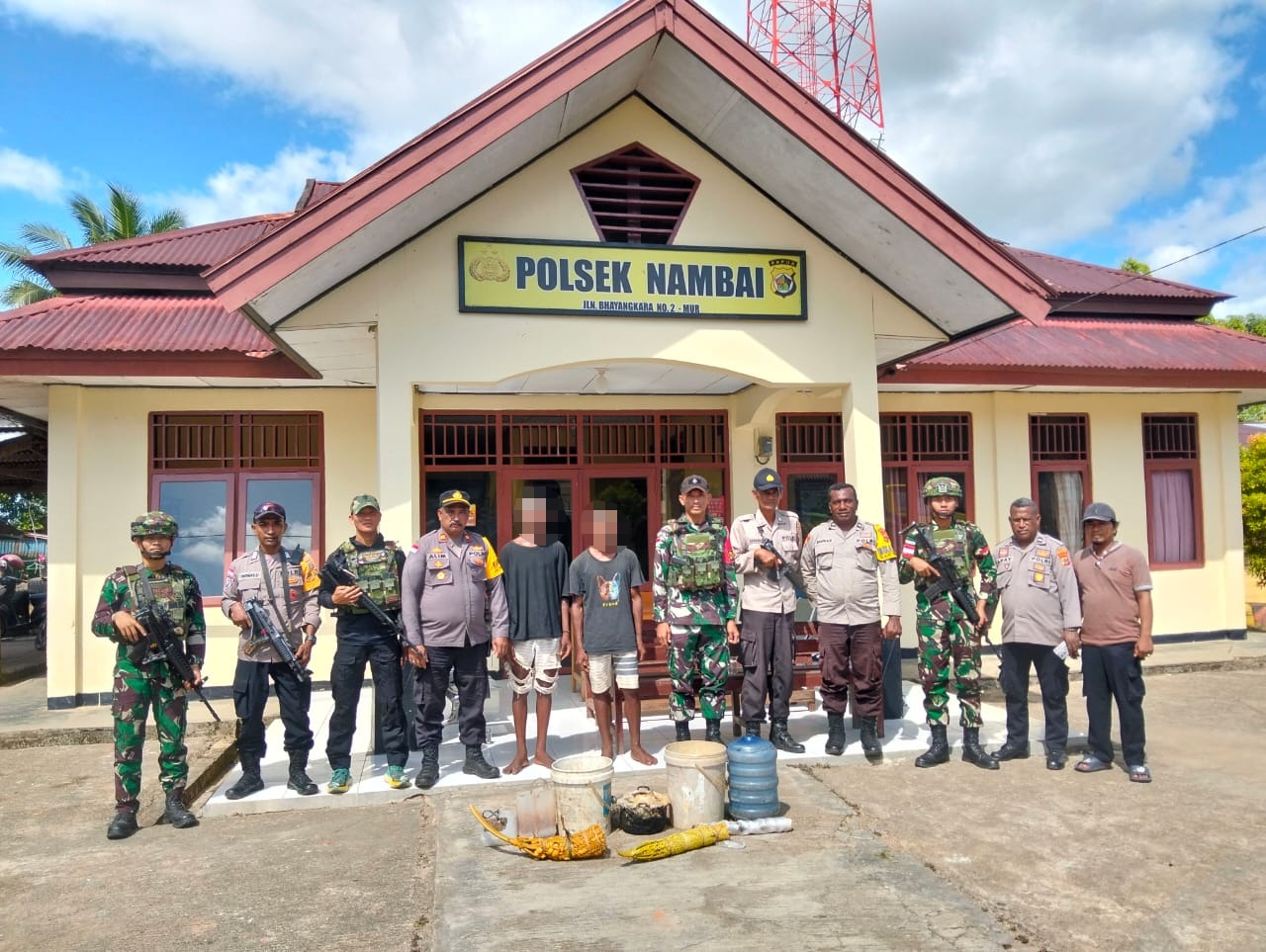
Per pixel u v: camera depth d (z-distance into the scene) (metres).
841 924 3.64
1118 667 5.76
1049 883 4.10
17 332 7.92
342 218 5.51
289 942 3.63
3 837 5.04
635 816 4.68
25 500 30.41
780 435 10.09
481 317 6.46
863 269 7.23
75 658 8.39
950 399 10.57
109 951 3.58
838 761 6.05
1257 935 3.58
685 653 5.78
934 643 6.09
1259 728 7.19
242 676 5.46
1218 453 11.35
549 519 5.89
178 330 8.26
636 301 6.72
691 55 6.07
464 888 4.04
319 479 9.05
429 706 5.57
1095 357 9.96
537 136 6.33
